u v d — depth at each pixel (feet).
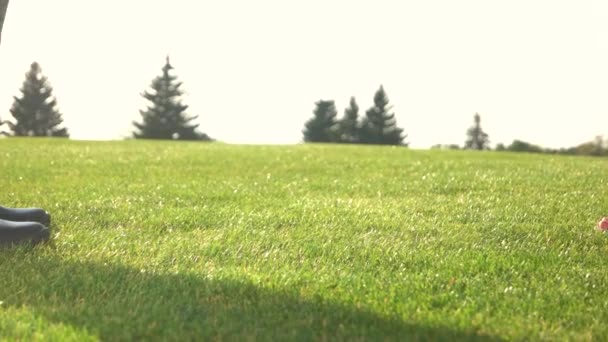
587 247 16.70
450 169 35.53
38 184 26.94
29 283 12.46
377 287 12.75
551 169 35.40
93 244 15.96
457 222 19.52
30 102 167.94
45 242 15.83
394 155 47.83
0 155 41.19
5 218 17.22
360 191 26.27
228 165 37.06
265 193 25.21
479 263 14.58
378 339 9.96
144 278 12.91
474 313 11.39
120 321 10.51
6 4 18.06
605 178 30.76
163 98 175.83
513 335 10.30
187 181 28.99
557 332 10.57
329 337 10.09
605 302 12.13
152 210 20.71
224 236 16.94
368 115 167.63
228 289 12.28
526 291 12.71
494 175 31.99
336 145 64.39
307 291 12.34
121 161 38.50
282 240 16.55
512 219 19.97
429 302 11.93
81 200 22.50
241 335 10.03
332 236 17.12
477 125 146.10
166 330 10.20
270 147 56.44
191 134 177.47
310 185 27.81
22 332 10.00
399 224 18.90
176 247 15.60
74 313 10.91
